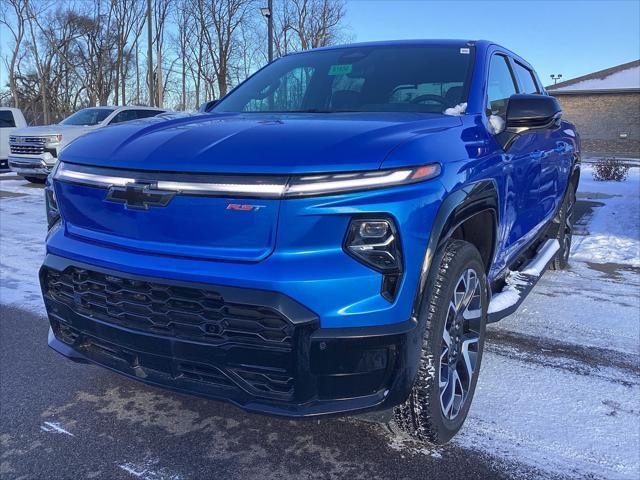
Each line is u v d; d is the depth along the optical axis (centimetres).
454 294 253
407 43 390
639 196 1162
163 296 230
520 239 393
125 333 240
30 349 387
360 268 213
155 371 242
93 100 4116
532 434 281
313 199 210
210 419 299
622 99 3525
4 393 325
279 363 215
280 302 209
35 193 1214
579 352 380
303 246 212
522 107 309
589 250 689
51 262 267
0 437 281
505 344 392
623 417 297
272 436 283
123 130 278
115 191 241
